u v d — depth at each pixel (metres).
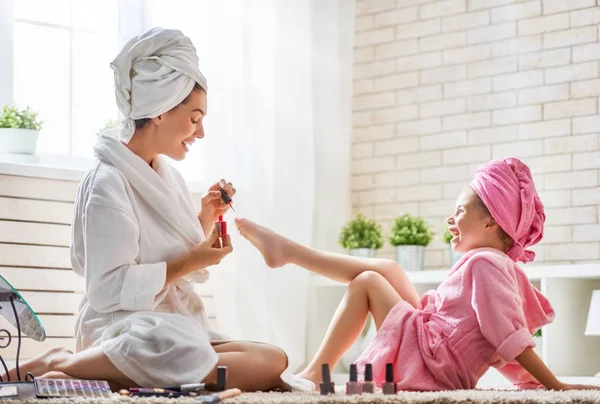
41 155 4.03
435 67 4.73
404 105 4.81
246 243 4.31
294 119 4.53
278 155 4.46
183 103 2.77
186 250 2.77
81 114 4.22
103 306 2.61
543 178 4.36
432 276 4.20
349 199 4.93
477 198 2.95
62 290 3.79
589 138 4.26
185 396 2.21
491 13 4.58
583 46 4.31
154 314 2.57
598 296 3.82
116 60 2.75
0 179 3.65
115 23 4.33
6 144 3.87
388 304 2.91
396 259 4.50
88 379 2.49
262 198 4.39
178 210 2.78
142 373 2.46
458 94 4.65
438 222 4.66
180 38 2.78
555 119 4.36
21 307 2.41
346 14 4.96
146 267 2.61
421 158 4.74
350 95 4.96
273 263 3.10
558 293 3.97
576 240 4.25
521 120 4.45
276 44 4.49
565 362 3.98
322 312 4.68
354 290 2.95
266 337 4.32
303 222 4.51
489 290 2.74
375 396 2.08
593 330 3.81
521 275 2.89
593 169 4.24
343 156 4.90
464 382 2.78
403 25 4.85
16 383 2.25
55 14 4.18
